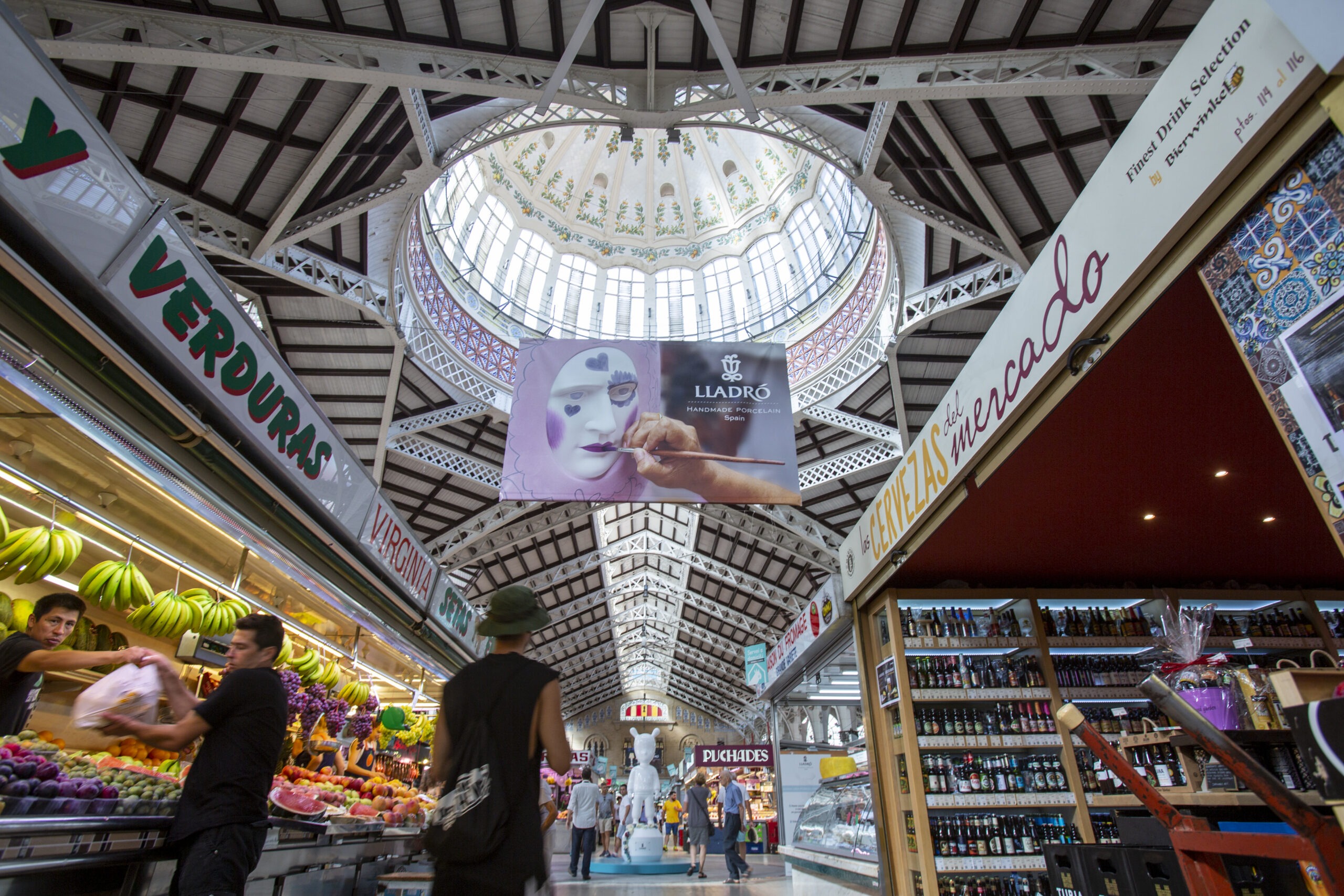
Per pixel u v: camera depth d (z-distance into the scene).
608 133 18.47
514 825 1.55
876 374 11.98
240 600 4.07
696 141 18.81
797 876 7.71
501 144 16.16
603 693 36.94
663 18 6.84
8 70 2.18
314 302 10.27
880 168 8.73
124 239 2.65
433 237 12.29
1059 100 7.09
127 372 2.77
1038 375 2.93
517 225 16.89
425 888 3.94
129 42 5.57
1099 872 2.51
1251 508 3.97
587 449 6.99
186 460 3.28
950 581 5.16
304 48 6.24
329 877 3.59
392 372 11.57
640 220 19.31
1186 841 1.79
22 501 2.85
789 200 16.70
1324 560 4.72
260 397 3.61
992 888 4.44
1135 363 2.66
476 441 14.12
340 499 4.54
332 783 4.29
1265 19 1.75
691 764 21.50
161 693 2.36
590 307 18.27
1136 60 6.21
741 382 7.32
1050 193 8.20
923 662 4.90
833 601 6.83
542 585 19.20
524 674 1.79
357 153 8.12
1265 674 2.54
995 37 6.50
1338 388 1.59
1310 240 1.70
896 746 4.96
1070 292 2.69
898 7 6.45
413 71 6.68
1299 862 1.67
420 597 6.35
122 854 2.08
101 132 2.55
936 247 9.97
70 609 2.58
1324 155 1.66
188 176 7.86
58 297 2.41
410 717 6.91
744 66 7.27
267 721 2.20
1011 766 4.63
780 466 6.99
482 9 6.57
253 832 2.09
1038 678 4.79
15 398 2.49
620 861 10.26
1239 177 1.90
